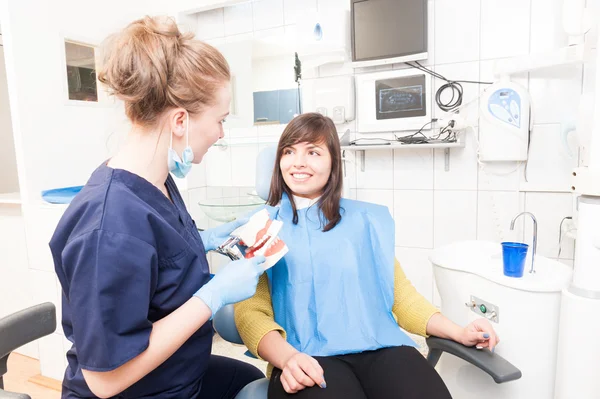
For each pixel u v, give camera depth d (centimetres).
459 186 233
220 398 106
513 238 225
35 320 90
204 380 106
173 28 80
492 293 119
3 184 310
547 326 112
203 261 91
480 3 217
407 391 91
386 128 241
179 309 77
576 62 185
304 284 111
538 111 213
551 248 218
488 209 229
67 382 83
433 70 230
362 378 100
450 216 237
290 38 261
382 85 239
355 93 249
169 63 76
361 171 253
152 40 76
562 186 211
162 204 83
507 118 207
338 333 108
